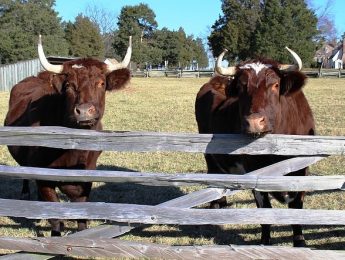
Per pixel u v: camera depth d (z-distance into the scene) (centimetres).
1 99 2819
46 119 624
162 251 452
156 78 5559
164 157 1095
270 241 623
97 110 540
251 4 7062
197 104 842
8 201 460
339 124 1566
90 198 794
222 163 712
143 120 1733
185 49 9075
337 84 3884
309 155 459
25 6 6303
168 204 452
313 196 794
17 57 5875
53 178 453
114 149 462
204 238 637
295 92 531
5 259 459
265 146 457
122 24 8338
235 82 547
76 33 7200
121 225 466
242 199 798
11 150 702
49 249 461
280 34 6188
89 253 461
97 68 557
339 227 664
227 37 6856
